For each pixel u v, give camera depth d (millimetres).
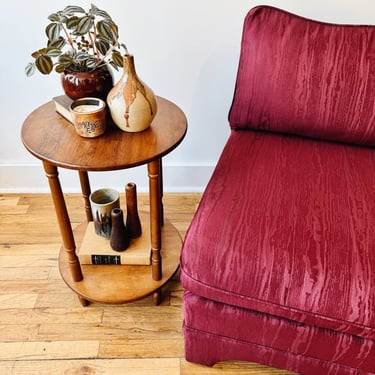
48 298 1291
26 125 1041
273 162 1126
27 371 1091
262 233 884
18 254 1453
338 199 987
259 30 1169
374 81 1122
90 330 1197
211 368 1117
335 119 1170
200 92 1556
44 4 1357
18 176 1738
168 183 1789
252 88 1205
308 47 1141
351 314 800
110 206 1219
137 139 988
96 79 993
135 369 1104
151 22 1395
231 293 876
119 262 1256
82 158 914
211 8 1368
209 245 880
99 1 1354
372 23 1392
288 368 1008
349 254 838
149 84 1535
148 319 1233
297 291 823
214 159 1732
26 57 1462
